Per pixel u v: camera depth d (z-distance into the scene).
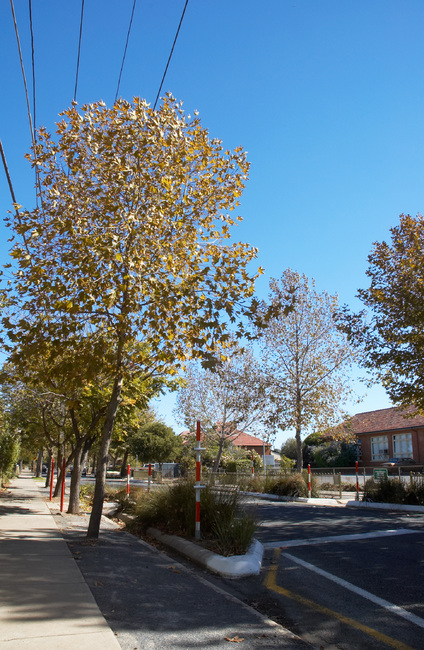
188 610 5.40
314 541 9.65
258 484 23.64
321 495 21.97
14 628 4.53
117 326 9.23
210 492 9.77
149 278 8.86
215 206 10.81
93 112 10.22
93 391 14.00
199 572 7.19
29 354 8.90
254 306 9.37
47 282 8.61
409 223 16.30
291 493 21.09
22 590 5.70
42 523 12.27
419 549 8.67
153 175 10.00
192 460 43.38
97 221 9.41
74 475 15.74
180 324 9.68
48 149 9.87
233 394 30.89
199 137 10.80
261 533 10.68
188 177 10.68
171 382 15.13
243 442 65.50
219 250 10.55
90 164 10.02
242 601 5.93
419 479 17.55
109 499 19.92
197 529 8.70
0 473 29.36
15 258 8.66
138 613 5.22
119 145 9.84
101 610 5.23
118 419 16.08
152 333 10.42
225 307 9.05
